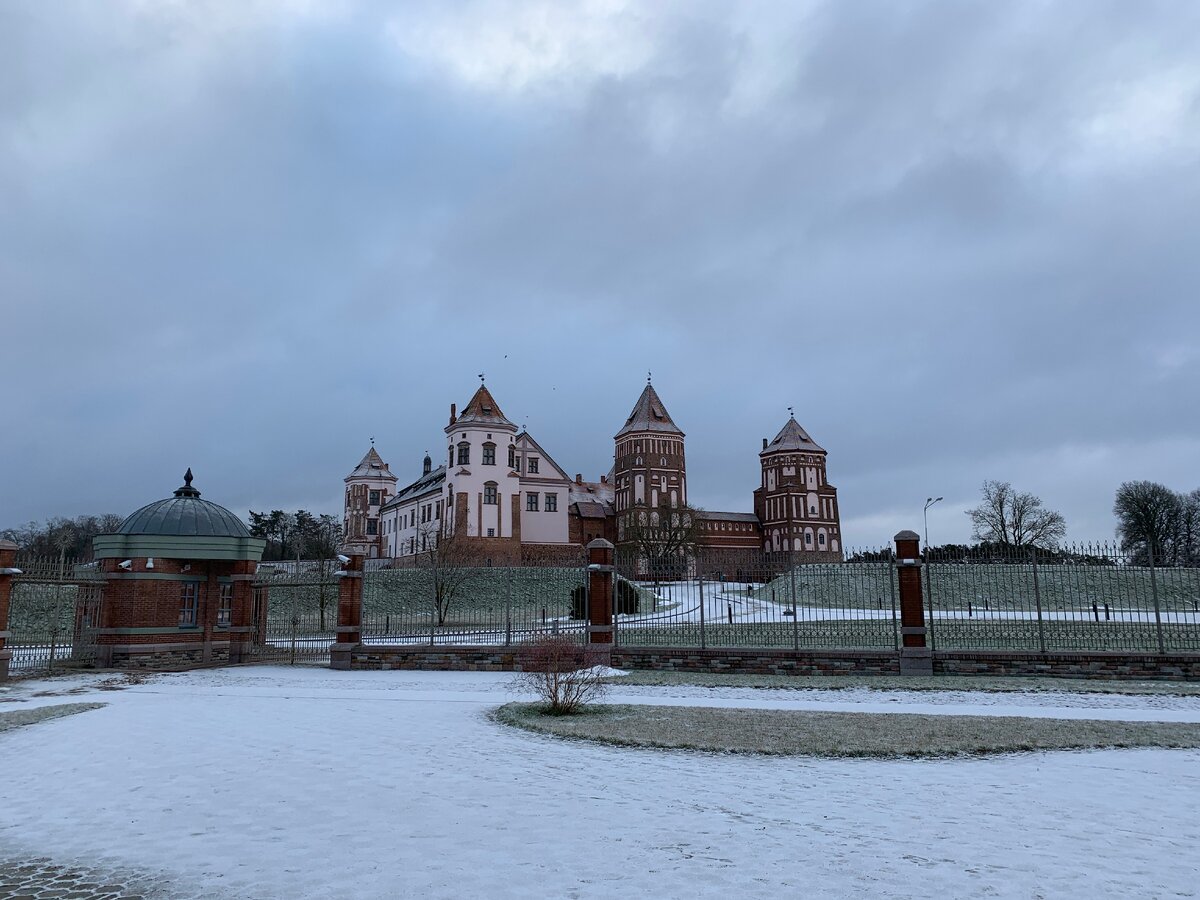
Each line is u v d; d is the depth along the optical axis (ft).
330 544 352.08
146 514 92.22
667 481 312.71
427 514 280.51
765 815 27.25
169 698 60.34
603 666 75.87
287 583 93.91
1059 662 68.39
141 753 38.50
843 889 20.25
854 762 36.06
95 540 90.74
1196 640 76.13
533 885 20.58
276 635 128.57
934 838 24.56
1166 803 28.76
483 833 25.20
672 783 32.07
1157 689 60.54
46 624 138.41
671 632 93.04
